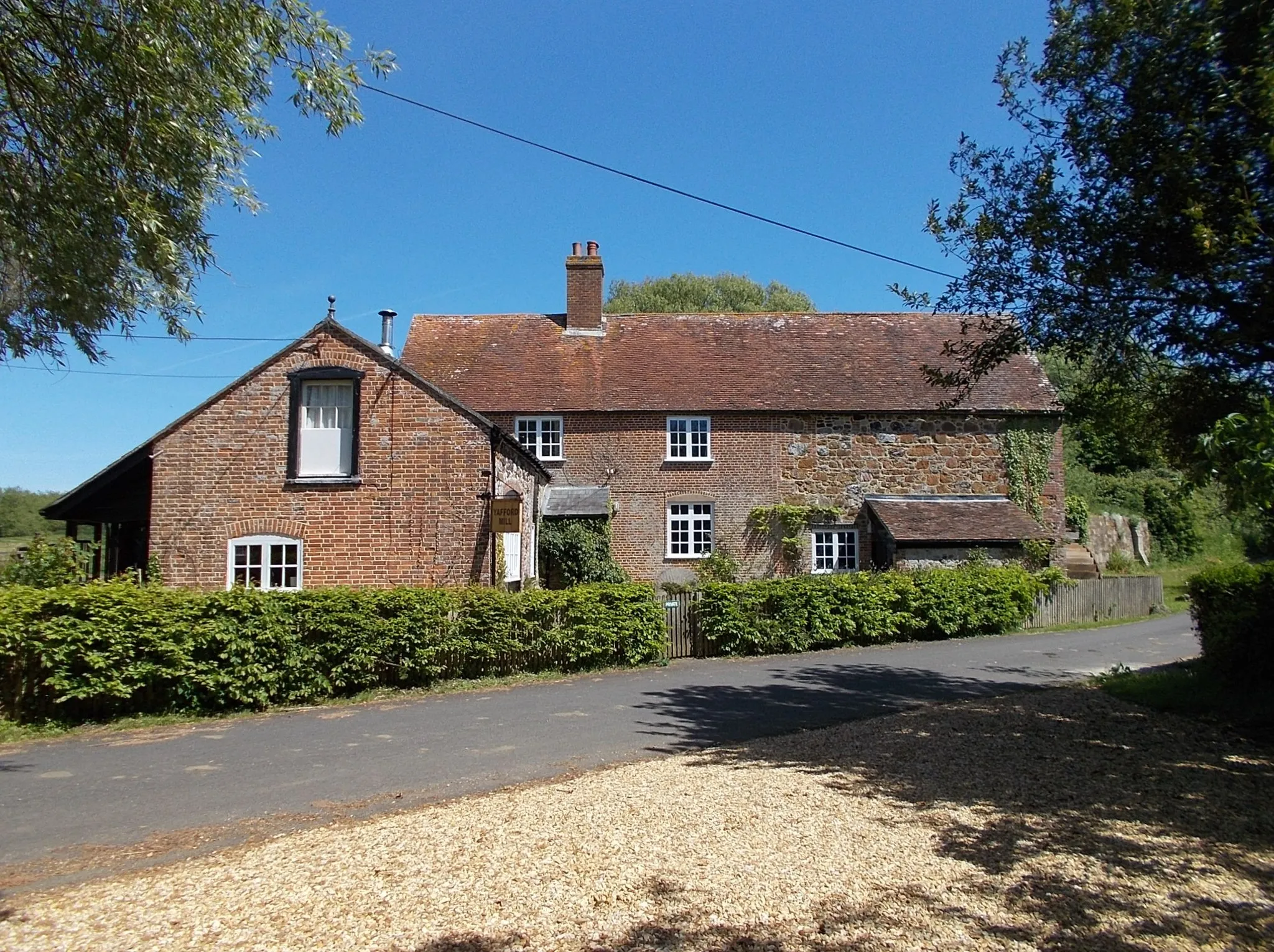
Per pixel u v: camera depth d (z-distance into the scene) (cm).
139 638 1141
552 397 2498
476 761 868
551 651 1424
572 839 599
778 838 597
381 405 1616
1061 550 2519
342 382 1633
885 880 526
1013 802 678
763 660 1602
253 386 1620
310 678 1226
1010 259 914
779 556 2441
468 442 1602
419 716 1107
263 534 1595
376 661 1279
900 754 845
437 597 1330
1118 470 4384
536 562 2152
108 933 470
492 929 464
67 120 787
